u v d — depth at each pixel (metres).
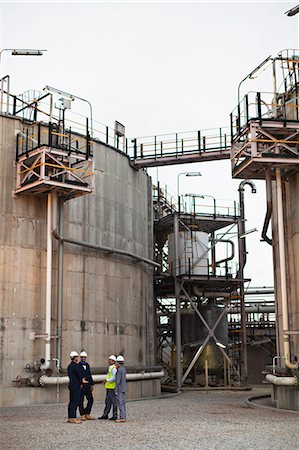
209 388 40.66
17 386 27.06
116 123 36.19
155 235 46.34
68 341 29.47
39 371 27.62
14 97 30.42
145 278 37.12
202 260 43.22
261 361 54.72
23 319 27.97
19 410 23.84
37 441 14.52
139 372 32.28
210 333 42.56
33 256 28.84
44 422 18.83
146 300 37.03
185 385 44.16
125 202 35.38
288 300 26.42
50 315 28.42
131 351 33.62
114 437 15.20
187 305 48.19
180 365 40.94
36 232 29.14
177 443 14.13
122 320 33.09
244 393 38.16
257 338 55.62
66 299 29.81
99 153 33.56
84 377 19.56
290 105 25.22
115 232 33.75
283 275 25.17
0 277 27.81
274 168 26.27
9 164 28.94
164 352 51.16
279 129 24.81
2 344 27.27
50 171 28.81
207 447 13.49
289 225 26.91
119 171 35.16
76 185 28.23
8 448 13.36
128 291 34.12
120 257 33.75
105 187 33.56
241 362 43.75
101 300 31.70
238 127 26.56
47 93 28.92
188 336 44.66
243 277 44.25
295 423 18.34
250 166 25.73
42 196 29.58
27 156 28.23
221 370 43.53
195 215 44.19
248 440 14.54
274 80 25.84
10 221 28.52
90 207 32.19
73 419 18.45
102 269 32.16
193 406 25.78
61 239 29.38
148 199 40.62
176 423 18.42
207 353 43.25
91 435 15.59
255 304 57.09
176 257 42.12
